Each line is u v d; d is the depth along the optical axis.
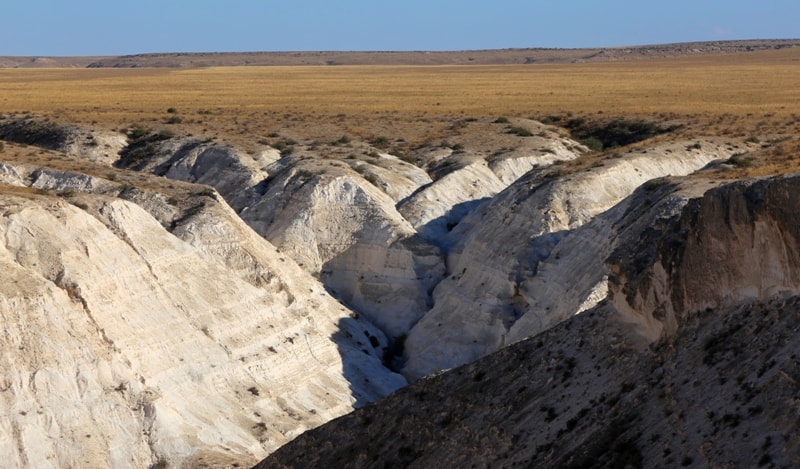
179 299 62.94
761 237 30.44
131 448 54.41
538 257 77.06
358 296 84.62
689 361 31.16
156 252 64.12
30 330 54.41
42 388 53.38
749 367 28.98
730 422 27.78
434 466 36.84
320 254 87.12
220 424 58.19
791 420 26.30
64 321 55.72
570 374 35.84
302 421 61.94
